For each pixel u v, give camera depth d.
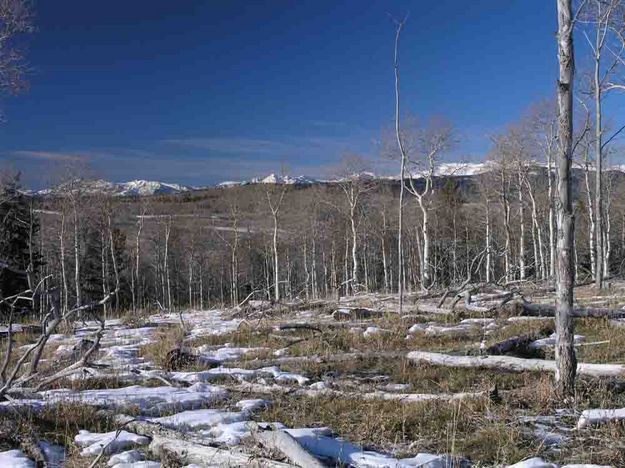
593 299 17.92
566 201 7.11
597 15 20.97
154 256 60.78
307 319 16.61
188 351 11.31
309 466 4.54
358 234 52.84
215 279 66.88
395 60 15.48
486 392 7.13
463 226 52.22
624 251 47.69
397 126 15.81
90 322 20.55
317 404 7.50
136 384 9.20
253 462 4.80
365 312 16.45
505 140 37.91
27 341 15.71
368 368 10.08
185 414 6.95
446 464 4.97
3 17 19.50
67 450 5.79
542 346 10.60
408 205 51.91
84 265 47.22
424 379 8.91
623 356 9.77
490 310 14.76
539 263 42.34
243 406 7.37
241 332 14.52
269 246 56.38
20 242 33.81
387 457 5.29
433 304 18.02
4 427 6.12
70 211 38.81
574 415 6.46
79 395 7.59
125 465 5.13
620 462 5.06
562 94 7.12
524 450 5.45
